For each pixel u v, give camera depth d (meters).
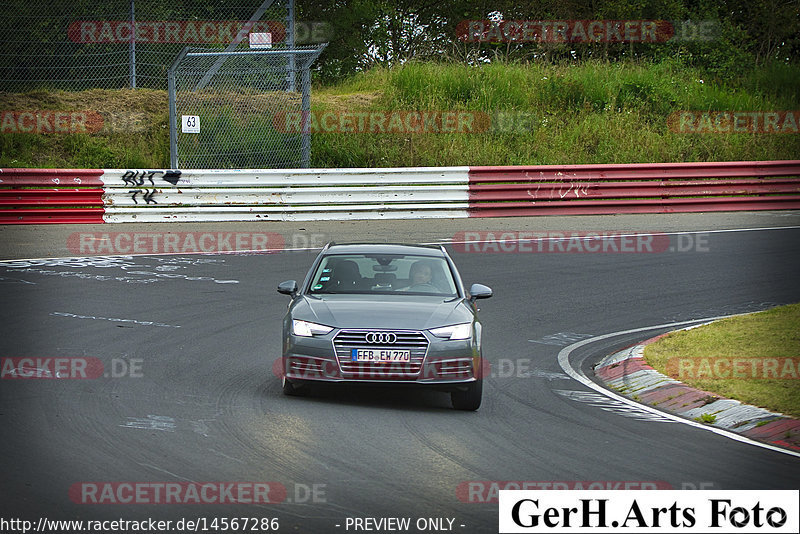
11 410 21.53
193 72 75.25
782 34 114.69
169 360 27.72
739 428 22.36
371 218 62.47
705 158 81.81
